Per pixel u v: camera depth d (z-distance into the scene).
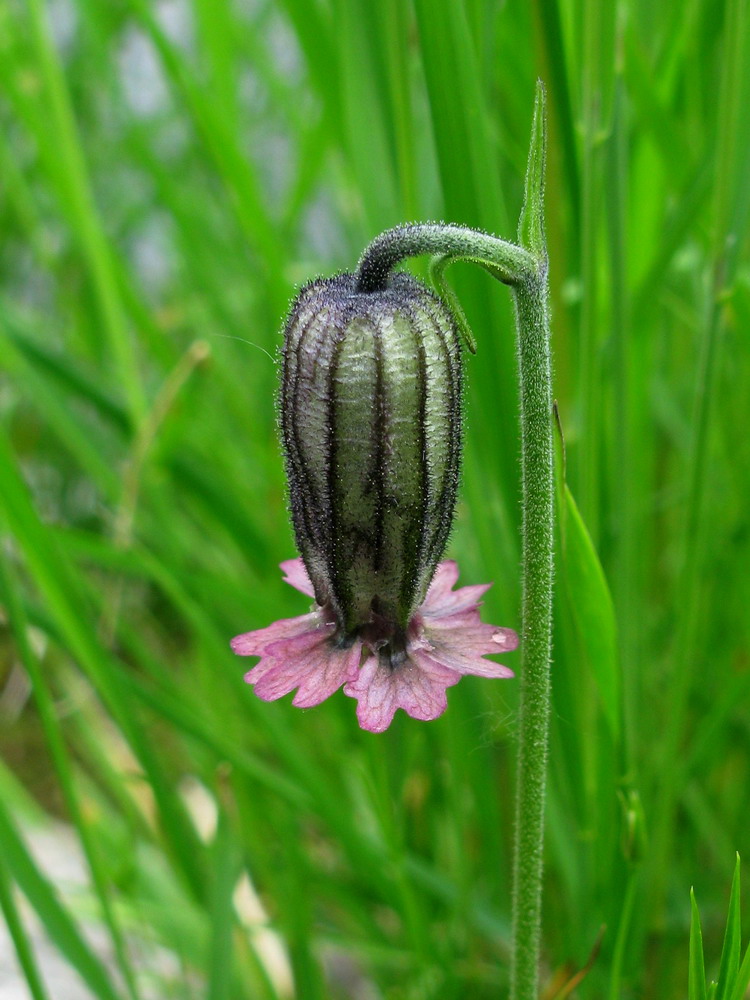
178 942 0.13
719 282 0.11
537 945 0.09
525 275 0.08
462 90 0.10
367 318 0.08
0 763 0.16
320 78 0.12
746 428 0.13
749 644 0.13
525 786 0.09
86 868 0.13
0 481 0.10
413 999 0.12
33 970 0.10
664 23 0.13
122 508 0.13
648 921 0.12
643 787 0.13
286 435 0.09
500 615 0.12
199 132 0.13
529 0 0.11
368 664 0.09
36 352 0.14
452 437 0.09
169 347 0.15
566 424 0.12
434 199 0.12
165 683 0.13
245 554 0.14
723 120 0.10
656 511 0.14
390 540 0.09
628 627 0.11
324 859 0.15
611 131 0.10
